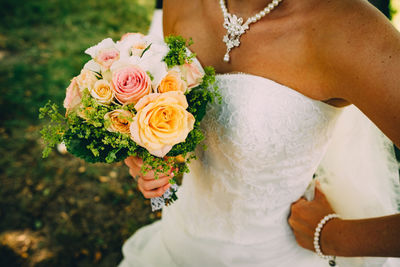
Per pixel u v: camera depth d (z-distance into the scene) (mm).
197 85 1053
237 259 1415
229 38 1178
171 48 1043
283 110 1086
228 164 1230
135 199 3309
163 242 1727
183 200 1596
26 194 3281
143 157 1043
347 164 1348
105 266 2791
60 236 2973
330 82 998
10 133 3859
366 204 1335
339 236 1168
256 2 1115
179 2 1399
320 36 973
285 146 1132
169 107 926
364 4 924
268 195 1261
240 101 1113
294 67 1055
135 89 938
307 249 1364
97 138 1050
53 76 4723
